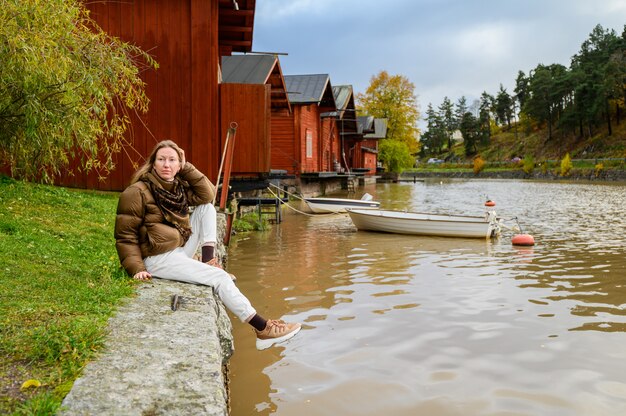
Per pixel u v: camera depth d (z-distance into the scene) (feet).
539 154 321.32
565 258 38.52
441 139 518.37
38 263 16.60
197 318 12.23
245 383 16.06
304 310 24.17
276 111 88.63
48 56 21.40
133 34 44.68
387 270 34.17
